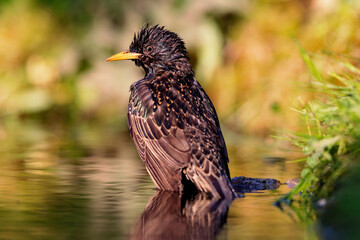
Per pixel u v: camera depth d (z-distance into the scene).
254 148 14.05
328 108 8.26
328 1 16.70
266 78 17.05
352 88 8.21
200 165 8.78
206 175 8.70
